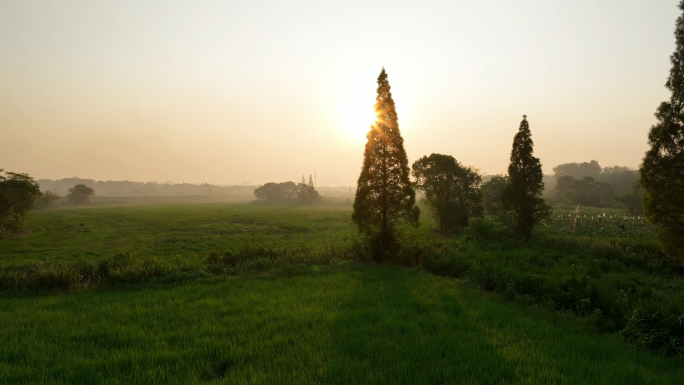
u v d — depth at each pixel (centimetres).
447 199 4084
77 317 974
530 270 1558
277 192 14488
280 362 695
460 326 924
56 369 661
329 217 6894
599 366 695
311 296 1191
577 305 1057
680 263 1723
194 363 695
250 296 1196
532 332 886
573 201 9375
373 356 739
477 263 1617
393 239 1939
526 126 2620
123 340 807
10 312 1017
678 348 762
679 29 1548
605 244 2236
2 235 3922
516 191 2600
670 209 1550
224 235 4406
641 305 939
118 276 1387
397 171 1964
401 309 1049
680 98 1522
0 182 4003
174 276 1432
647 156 1645
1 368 663
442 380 639
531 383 622
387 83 2012
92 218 6219
